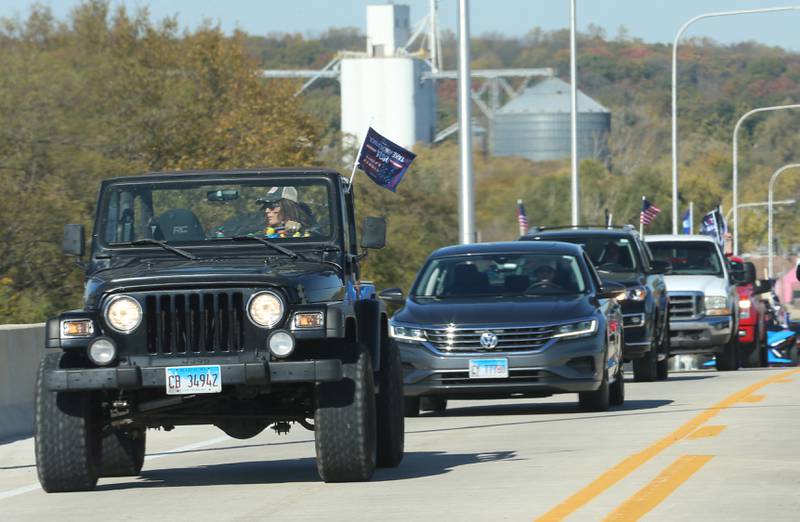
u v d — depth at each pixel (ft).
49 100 408.26
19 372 181.88
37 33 537.65
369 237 126.93
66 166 403.13
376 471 128.06
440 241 637.30
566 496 108.58
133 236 126.82
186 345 112.06
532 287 192.24
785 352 390.01
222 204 127.03
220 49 566.36
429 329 181.68
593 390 181.47
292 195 126.93
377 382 127.75
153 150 488.02
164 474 133.90
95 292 114.42
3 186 376.27
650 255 277.23
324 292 116.88
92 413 118.42
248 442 163.43
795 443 140.36
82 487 118.52
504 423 175.52
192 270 114.32
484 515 100.99
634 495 108.17
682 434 151.33
